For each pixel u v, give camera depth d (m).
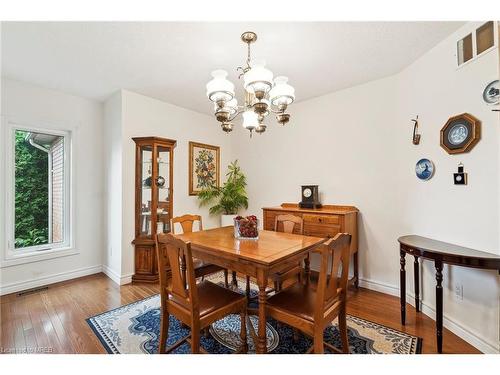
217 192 4.10
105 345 1.87
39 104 3.00
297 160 3.57
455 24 1.91
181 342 1.76
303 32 1.97
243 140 4.29
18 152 3.01
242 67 2.52
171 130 3.62
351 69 2.60
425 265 2.36
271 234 2.35
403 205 2.62
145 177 3.32
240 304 1.73
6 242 2.82
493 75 1.75
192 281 1.48
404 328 2.10
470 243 1.91
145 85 3.00
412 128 2.48
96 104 3.49
